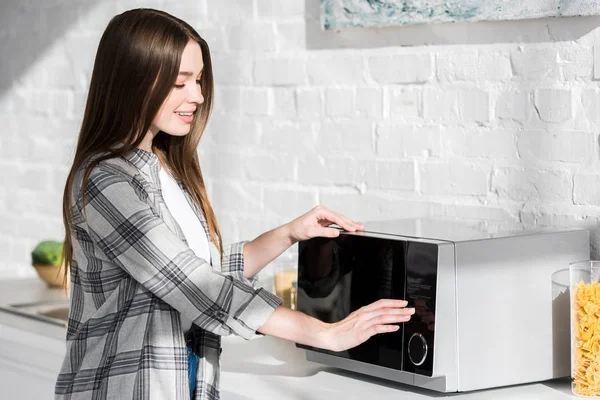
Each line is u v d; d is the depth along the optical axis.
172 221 1.76
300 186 2.53
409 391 1.76
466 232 1.83
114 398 1.64
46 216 3.26
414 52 2.26
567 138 2.01
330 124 2.44
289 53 2.51
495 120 2.13
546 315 1.81
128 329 1.67
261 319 1.66
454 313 1.70
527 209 2.09
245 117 2.64
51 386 2.18
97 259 1.71
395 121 2.31
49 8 3.15
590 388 1.71
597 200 1.97
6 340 2.27
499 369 1.75
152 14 1.73
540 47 2.04
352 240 1.81
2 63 3.36
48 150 3.22
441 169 2.23
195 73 1.75
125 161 1.74
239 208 2.69
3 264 3.43
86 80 3.05
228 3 2.64
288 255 2.34
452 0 2.12
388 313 1.66
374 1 2.27
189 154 1.92
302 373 1.89
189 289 1.63
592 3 1.91
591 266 1.72
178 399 1.67
